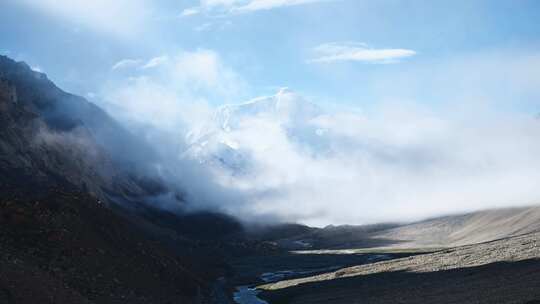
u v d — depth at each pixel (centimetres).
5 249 6756
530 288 7450
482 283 9056
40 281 5856
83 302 6112
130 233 10594
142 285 8575
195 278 12462
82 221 8925
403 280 11731
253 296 13625
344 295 11319
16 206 8044
